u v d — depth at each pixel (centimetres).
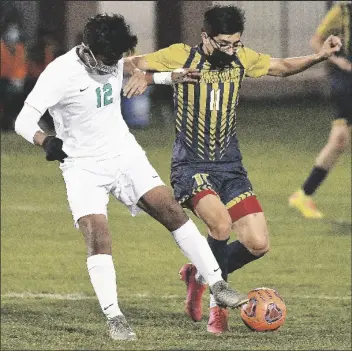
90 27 1594
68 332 1883
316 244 2831
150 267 2589
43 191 3722
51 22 6084
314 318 2017
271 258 2664
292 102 6444
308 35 6850
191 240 1691
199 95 1831
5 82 5406
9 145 4897
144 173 1691
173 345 1761
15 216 3266
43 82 1617
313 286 2359
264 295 1802
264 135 5106
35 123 1603
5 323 1969
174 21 6644
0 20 5478
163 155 4494
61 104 1645
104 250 1659
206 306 2139
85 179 1672
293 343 1783
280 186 3747
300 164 4231
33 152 4691
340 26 3120
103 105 1659
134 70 1766
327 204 3431
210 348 1734
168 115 5884
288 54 6875
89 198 1667
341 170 4125
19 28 5606
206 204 1820
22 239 2938
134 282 2417
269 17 6862
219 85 1831
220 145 1875
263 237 1873
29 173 4122
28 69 5425
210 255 1689
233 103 1856
